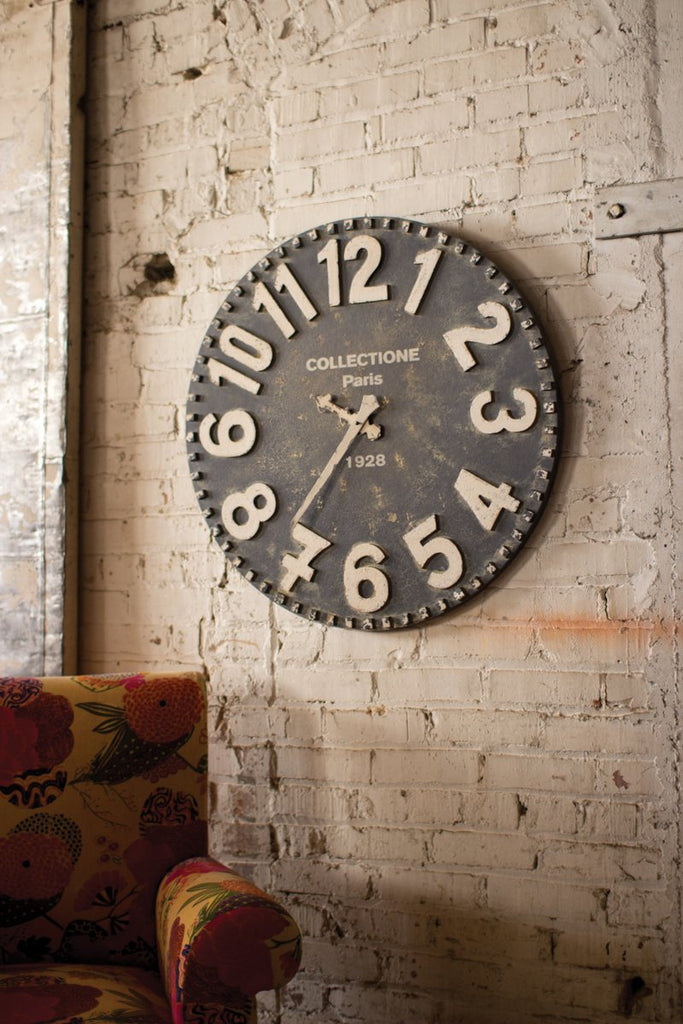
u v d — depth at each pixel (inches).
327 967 70.9
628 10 66.9
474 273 68.4
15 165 81.4
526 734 66.9
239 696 74.7
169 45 80.0
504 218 69.1
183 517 77.2
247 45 77.6
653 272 65.2
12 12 82.2
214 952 46.4
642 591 64.4
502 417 66.9
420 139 71.9
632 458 65.1
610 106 66.9
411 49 72.6
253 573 73.3
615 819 64.4
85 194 81.7
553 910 65.5
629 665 64.6
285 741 73.2
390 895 69.7
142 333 79.4
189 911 49.6
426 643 69.7
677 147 65.2
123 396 79.6
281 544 72.7
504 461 66.9
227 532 74.3
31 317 80.0
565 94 68.1
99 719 60.9
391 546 69.6
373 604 69.6
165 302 78.9
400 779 69.9
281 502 72.8
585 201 67.2
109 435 79.8
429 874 68.8
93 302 80.9
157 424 78.5
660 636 63.9
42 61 81.0
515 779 67.0
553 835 65.9
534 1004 65.5
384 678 70.7
